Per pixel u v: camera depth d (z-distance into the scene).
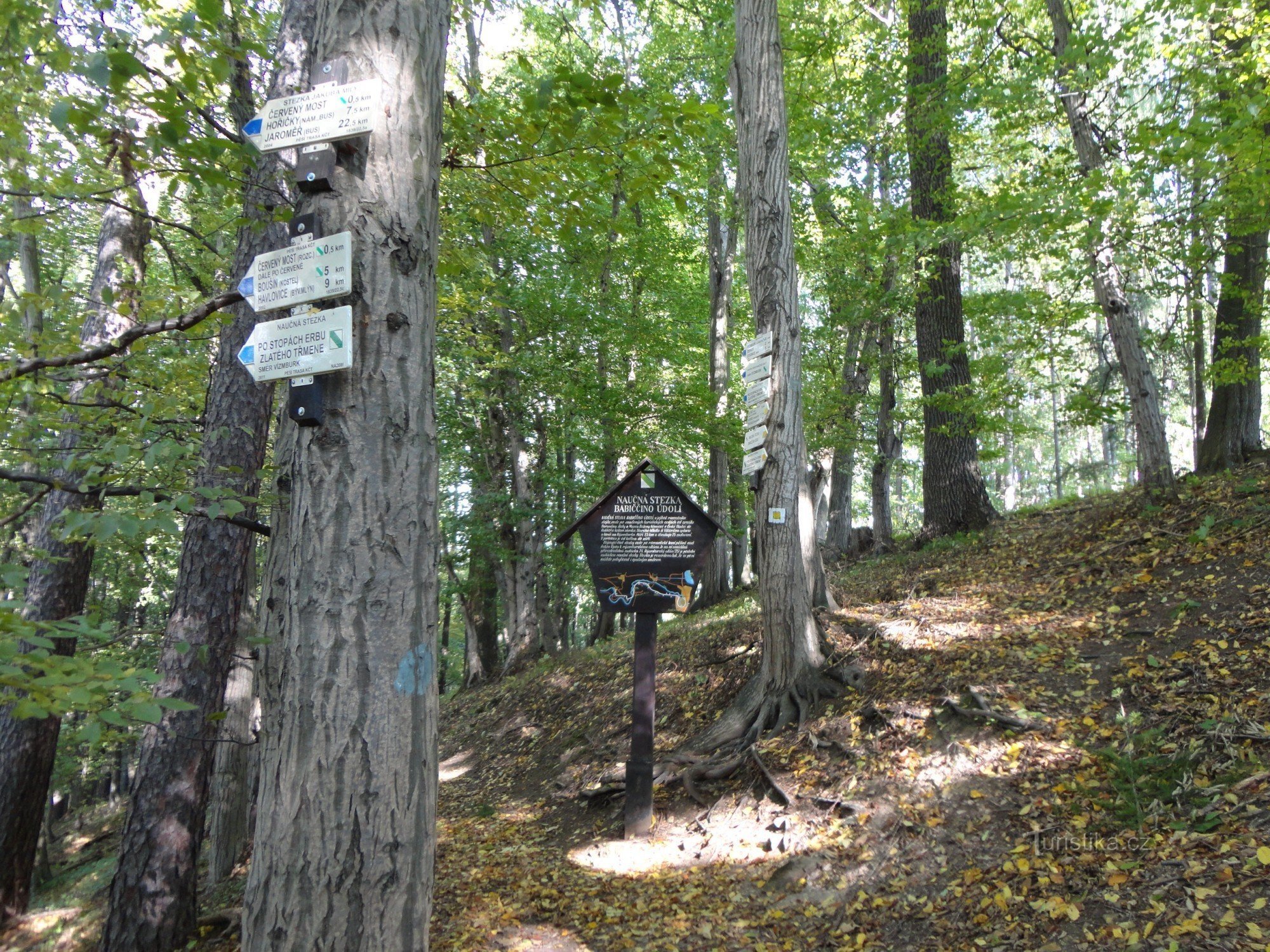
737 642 11.09
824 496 27.31
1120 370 11.36
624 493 7.84
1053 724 6.29
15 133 4.18
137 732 8.05
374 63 2.76
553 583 21.58
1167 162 7.13
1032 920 4.52
